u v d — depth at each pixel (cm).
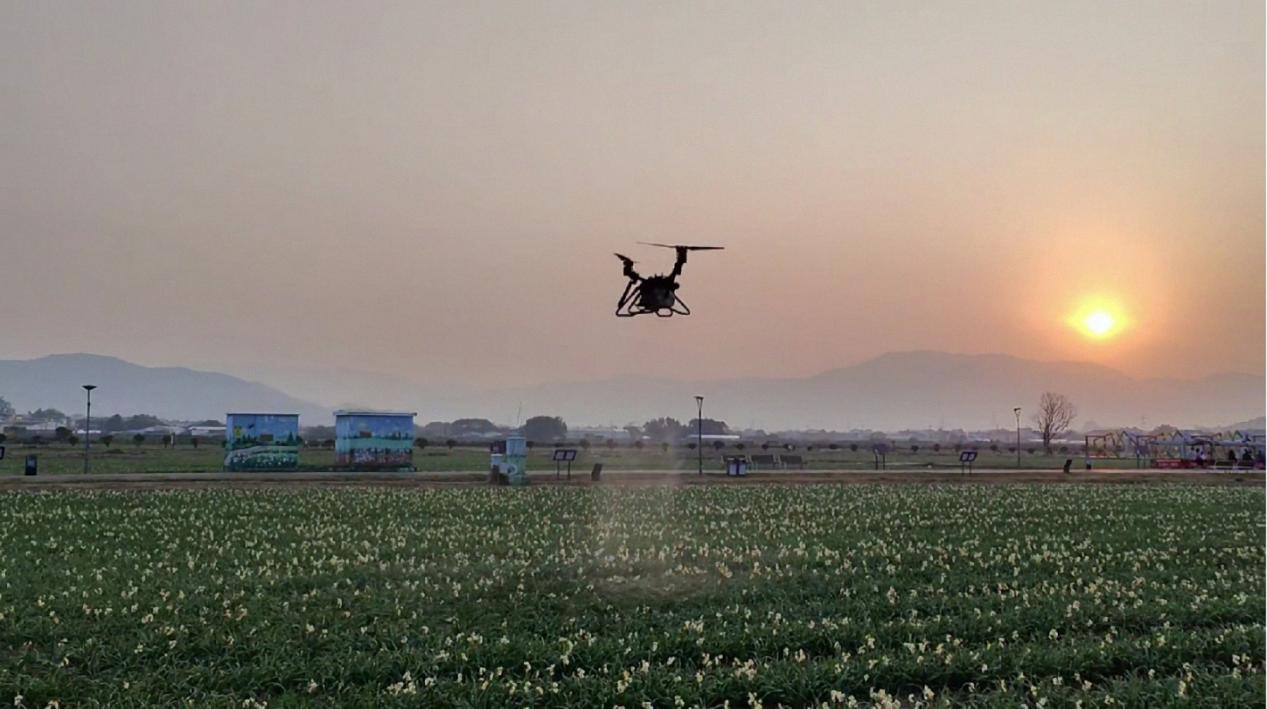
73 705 1570
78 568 2645
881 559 2886
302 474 6303
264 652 1812
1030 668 1759
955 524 3750
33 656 1794
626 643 1881
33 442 13112
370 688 1630
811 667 1730
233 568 2708
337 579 2522
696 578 2569
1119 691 1630
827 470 7431
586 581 2516
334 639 1914
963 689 1705
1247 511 4275
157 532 3372
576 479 6159
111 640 1897
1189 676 1695
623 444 15912
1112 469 8131
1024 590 2367
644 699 1581
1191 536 3431
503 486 5462
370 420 6725
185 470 6788
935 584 2497
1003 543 3228
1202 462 8738
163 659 1781
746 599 2319
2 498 4419
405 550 3044
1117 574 2656
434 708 1559
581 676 1680
